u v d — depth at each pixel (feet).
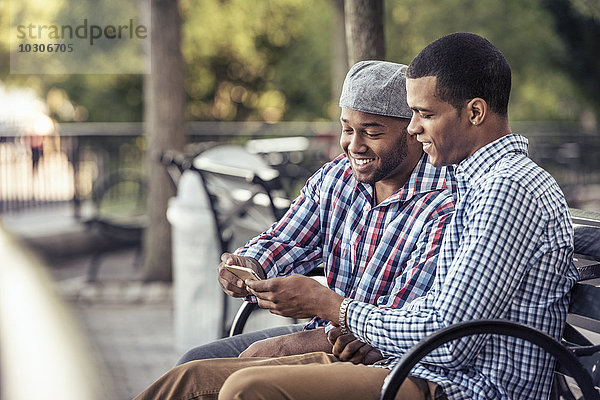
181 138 33.58
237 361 10.46
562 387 11.13
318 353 10.46
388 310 9.49
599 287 9.71
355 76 10.63
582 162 49.60
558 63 63.87
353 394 9.13
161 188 33.60
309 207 12.19
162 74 33.17
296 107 82.58
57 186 45.85
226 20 72.02
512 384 9.37
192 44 73.67
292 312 10.06
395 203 10.81
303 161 37.22
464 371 9.46
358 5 15.93
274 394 8.96
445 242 9.52
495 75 9.39
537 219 9.05
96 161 45.70
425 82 9.48
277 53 80.12
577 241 10.73
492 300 8.89
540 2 60.03
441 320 8.95
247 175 18.17
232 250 21.70
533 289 9.27
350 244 11.27
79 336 25.72
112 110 79.25
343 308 9.71
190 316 22.41
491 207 8.95
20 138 45.60
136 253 38.86
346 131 10.90
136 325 27.58
